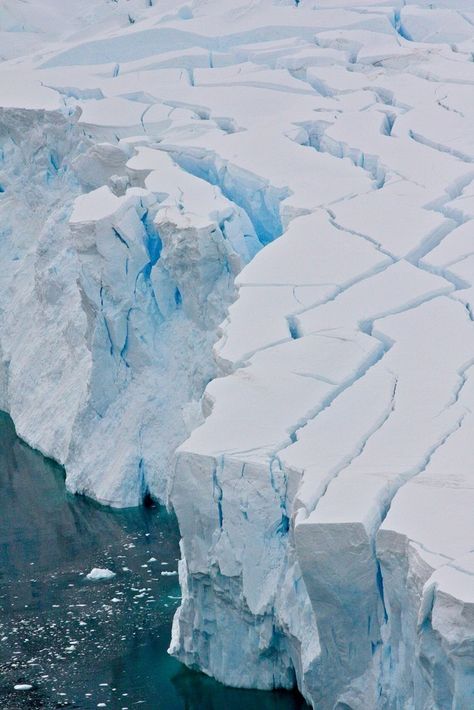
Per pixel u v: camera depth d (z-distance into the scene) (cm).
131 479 2480
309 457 1612
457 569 1328
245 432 1694
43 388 2911
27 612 2067
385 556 1427
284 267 2167
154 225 2433
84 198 2575
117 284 2450
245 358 1898
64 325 2891
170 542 2309
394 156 2655
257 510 1631
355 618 1492
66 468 2625
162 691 1770
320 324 1959
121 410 2544
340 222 2328
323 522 1452
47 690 1812
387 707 1481
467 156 2642
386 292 2041
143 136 2931
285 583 1614
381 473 1541
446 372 1780
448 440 1600
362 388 1762
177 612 1923
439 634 1307
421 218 2312
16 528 2427
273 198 2555
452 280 2081
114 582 2156
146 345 2494
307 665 1555
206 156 2794
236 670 1739
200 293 2389
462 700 1304
